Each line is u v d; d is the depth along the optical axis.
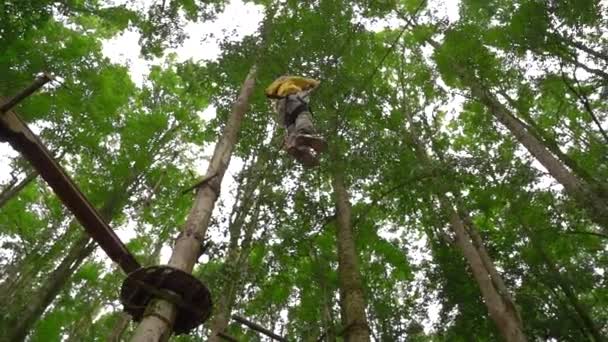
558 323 13.87
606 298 15.79
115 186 16.09
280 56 11.83
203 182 5.88
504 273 15.07
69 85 15.99
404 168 11.95
